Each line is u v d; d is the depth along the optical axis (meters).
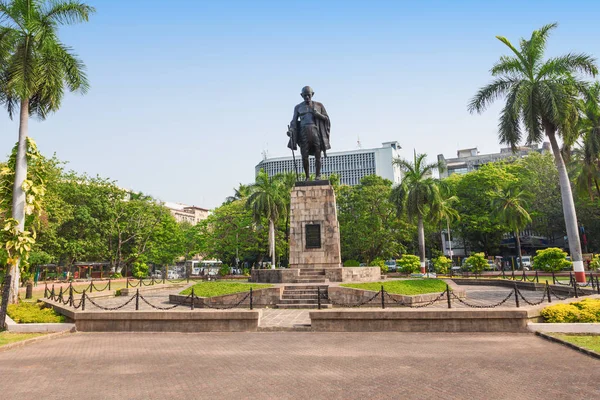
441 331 11.98
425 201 39.09
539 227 56.31
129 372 7.99
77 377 7.70
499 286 28.03
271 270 21.16
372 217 49.28
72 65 20.52
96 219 47.59
